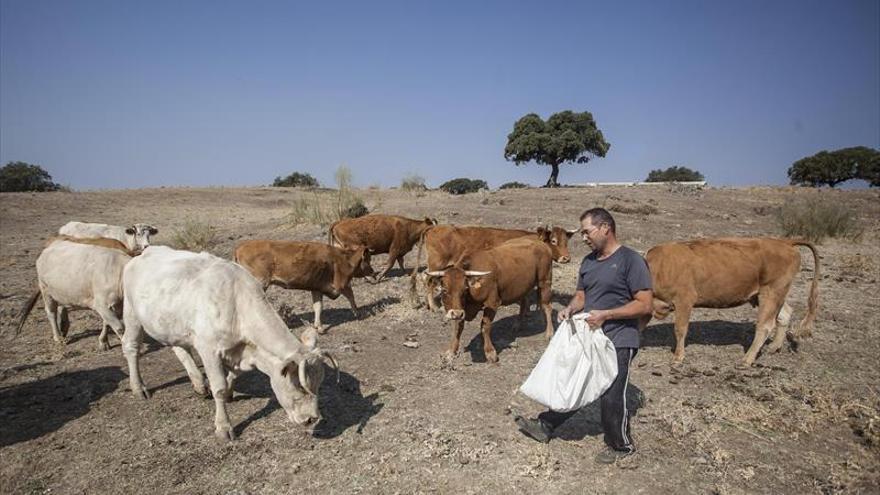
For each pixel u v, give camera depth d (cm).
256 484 467
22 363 726
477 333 841
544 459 489
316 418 511
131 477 477
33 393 632
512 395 621
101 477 477
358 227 1104
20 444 527
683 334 701
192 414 582
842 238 1524
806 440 529
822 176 4325
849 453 508
